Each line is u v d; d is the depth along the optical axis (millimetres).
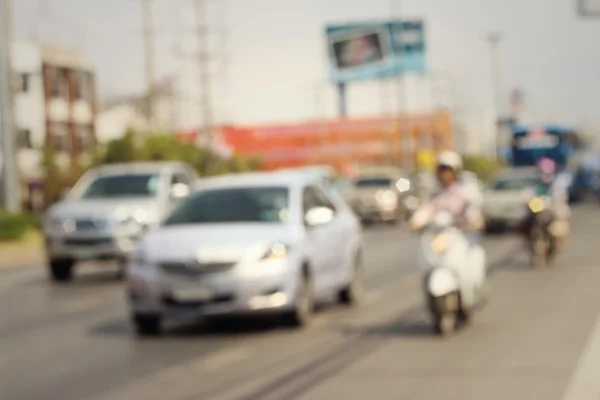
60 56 113625
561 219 34281
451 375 15516
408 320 22188
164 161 83312
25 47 107750
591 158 101688
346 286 24734
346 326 21625
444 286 19141
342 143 170375
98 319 24734
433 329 20641
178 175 37625
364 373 15969
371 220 73312
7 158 58062
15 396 15266
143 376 16578
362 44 149875
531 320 21500
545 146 83750
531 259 33500
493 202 52094
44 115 109312
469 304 20078
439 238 19547
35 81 108375
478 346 18328
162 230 21953
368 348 18547
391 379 15336
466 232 20094
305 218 22297
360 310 24266
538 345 18234
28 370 17703
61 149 112438
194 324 23016
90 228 34750
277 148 170375
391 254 42750
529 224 33406
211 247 20625
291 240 21297
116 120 140750
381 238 55500
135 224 34844
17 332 22938
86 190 36688
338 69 151000
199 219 22281
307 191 23484
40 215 69812
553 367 15977
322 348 18797
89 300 29266
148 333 21531
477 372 15695
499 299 25375
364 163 170375
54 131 111250
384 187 72875
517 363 16422
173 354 18781
